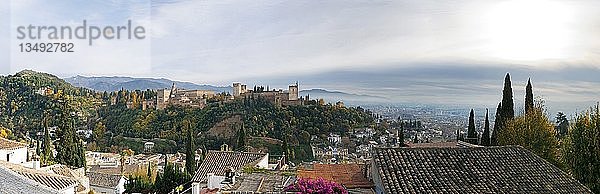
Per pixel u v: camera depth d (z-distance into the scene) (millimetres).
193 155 43000
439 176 18047
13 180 11359
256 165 31859
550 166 20266
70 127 51844
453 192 17094
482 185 17797
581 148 25781
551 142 32094
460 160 19297
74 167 48500
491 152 20312
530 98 36000
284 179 22484
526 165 19781
